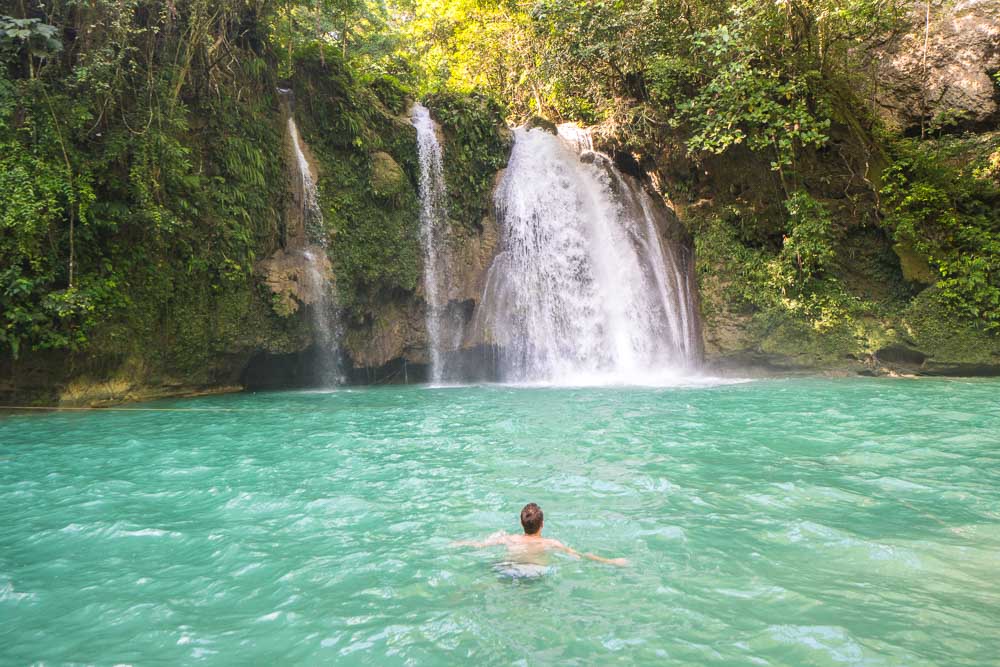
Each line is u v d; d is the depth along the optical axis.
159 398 16.30
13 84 13.85
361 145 19.59
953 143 21.69
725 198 22.31
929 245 20.42
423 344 20.28
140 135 15.27
